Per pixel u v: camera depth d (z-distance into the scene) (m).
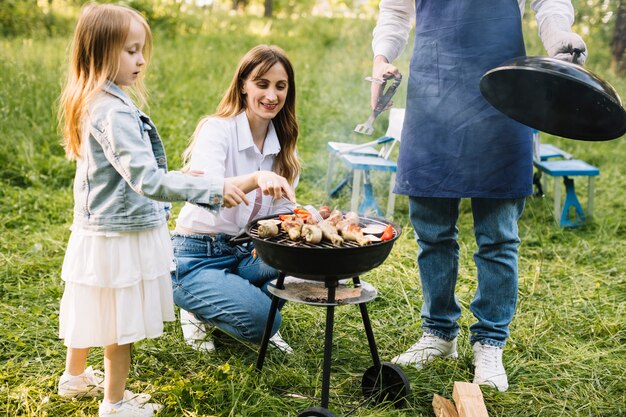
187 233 3.05
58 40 9.87
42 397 2.69
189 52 10.49
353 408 2.67
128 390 2.65
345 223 2.55
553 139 7.93
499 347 2.91
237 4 19.58
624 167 7.07
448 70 2.76
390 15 3.02
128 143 2.30
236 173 3.05
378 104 2.86
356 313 3.60
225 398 2.70
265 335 2.77
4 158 5.93
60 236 4.65
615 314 3.69
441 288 2.98
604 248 4.82
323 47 12.15
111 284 2.38
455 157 2.79
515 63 2.33
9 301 3.64
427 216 2.92
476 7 2.70
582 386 2.94
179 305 2.99
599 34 12.45
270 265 2.41
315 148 7.14
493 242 2.86
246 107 3.04
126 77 2.44
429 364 3.01
